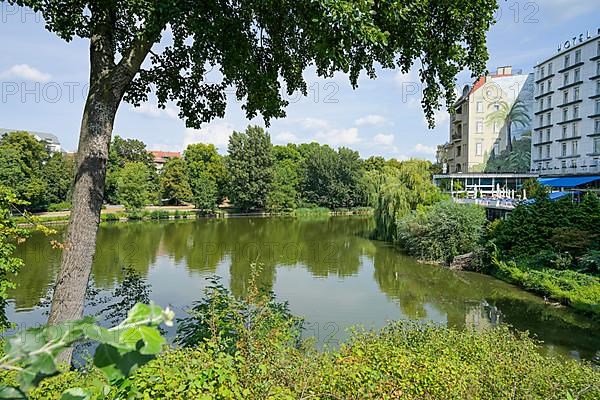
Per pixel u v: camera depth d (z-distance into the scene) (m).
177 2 5.68
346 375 4.86
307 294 17.56
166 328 7.44
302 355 5.30
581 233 19.55
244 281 19.09
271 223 49.88
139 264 22.70
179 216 55.59
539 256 20.39
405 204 33.00
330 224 49.12
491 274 22.16
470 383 5.46
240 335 5.02
